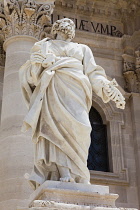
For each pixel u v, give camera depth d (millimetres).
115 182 17000
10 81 13602
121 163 17500
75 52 7582
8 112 12992
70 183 6363
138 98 19109
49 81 7004
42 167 6711
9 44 14594
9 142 12297
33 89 7578
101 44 19703
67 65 7242
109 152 17859
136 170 17672
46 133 6719
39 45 7590
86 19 19953
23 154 11969
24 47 14242
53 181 6312
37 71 7227
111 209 6121
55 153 6648
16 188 11469
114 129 18266
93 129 18328
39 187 6395
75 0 19828
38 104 6848
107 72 19297
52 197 6078
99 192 6328
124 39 20047
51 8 15148
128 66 19453
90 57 7719
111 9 20406
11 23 14703
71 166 6629
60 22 8086
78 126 6750
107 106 18672
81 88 7176
